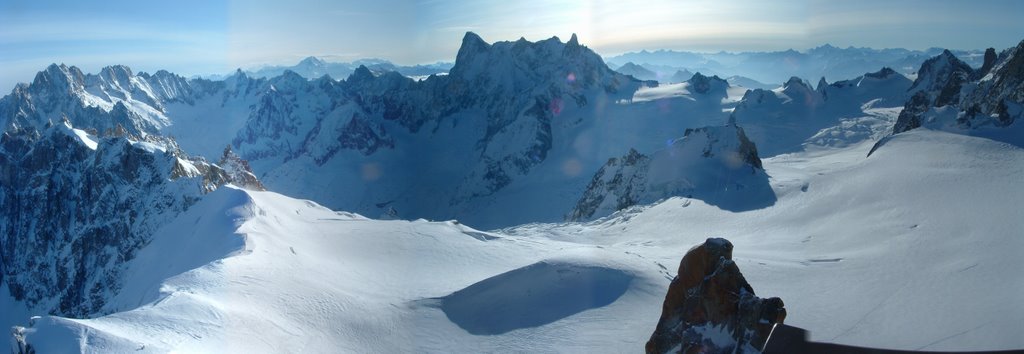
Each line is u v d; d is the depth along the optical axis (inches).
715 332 1000.2
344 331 1717.5
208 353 1307.8
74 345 1202.0
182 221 3587.6
